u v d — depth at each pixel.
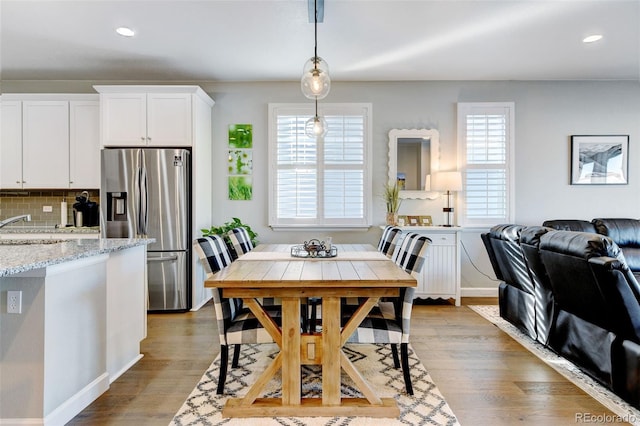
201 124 4.00
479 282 4.38
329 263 2.30
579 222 4.14
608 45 3.38
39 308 1.67
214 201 4.38
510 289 3.21
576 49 3.47
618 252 1.91
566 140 4.36
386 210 4.36
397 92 4.36
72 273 1.87
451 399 2.03
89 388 1.99
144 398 2.05
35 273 1.67
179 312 3.73
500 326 3.28
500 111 4.34
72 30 3.08
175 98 3.80
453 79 4.30
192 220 3.83
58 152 4.03
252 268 2.12
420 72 4.07
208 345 2.84
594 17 2.87
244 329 2.03
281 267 2.16
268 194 4.37
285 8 2.73
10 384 1.68
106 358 2.17
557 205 4.38
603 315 2.02
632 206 4.36
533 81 4.35
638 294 1.80
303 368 2.42
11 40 3.26
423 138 4.32
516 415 1.88
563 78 4.28
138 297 2.57
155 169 3.66
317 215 4.34
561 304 2.46
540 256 2.43
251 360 2.58
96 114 4.01
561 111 4.36
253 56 3.62
